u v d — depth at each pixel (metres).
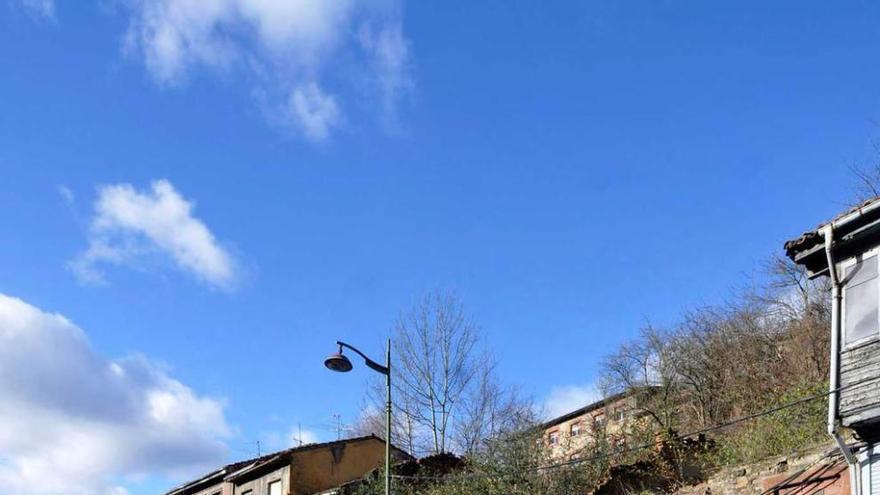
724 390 36.53
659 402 38.22
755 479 20.02
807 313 35.59
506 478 29.09
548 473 29.38
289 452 34.97
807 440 21.14
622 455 28.44
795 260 17.16
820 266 17.17
